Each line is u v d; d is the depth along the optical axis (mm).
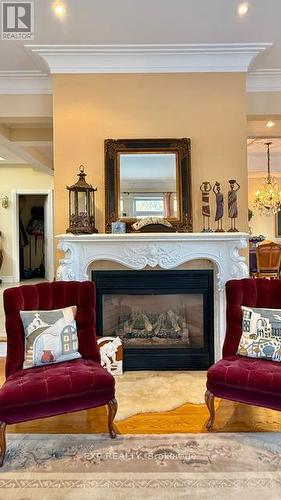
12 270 8320
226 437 2383
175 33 3205
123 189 3576
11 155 7035
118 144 3561
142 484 1948
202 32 3195
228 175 3609
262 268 6691
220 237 3293
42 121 4145
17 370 2533
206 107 3594
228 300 2857
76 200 3477
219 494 1870
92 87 3584
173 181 3576
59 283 2877
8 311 2643
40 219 9289
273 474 2018
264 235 9820
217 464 2107
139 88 3586
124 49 3439
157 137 3596
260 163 8055
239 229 3600
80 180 3416
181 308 3664
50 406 2221
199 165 3611
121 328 3674
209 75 3592
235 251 3342
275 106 4016
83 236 3277
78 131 3592
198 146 3604
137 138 3590
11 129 5055
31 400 2178
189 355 3508
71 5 2781
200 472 2039
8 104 4000
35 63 3668
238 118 3598
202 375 3377
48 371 2412
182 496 1857
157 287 3500
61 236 3271
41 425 2570
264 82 3990
